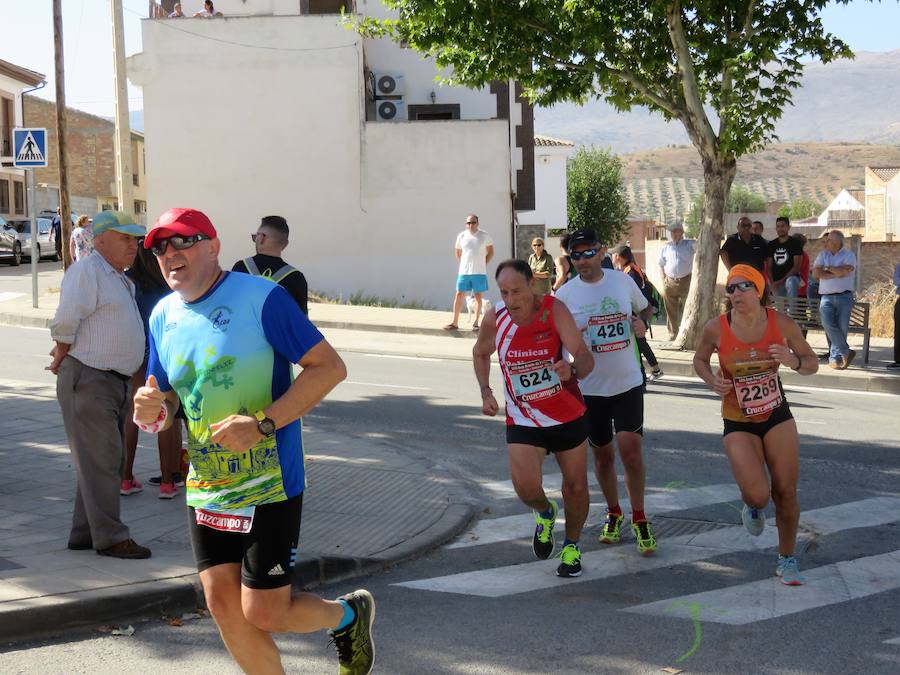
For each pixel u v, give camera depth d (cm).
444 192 2559
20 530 678
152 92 2541
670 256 1761
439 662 498
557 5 1576
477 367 637
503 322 607
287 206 2558
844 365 1508
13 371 1402
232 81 2536
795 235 1616
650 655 507
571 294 684
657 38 1608
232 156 2552
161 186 2555
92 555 619
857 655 508
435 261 2573
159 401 397
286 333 384
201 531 396
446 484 843
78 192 6106
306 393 381
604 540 710
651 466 936
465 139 2548
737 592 605
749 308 611
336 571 627
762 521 646
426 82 2875
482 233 1888
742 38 1573
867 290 2220
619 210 6350
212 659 498
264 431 373
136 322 620
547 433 615
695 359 638
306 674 481
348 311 2184
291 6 2705
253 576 386
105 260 617
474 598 596
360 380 1388
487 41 1612
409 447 1007
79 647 511
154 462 885
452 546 705
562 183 5478
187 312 391
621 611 572
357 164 2553
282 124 2545
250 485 384
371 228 2566
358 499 790
